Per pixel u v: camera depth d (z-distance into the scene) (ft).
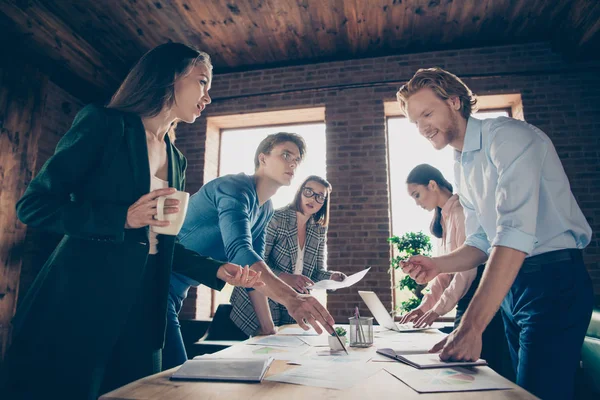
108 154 3.18
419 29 12.92
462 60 13.33
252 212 5.32
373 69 13.91
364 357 3.15
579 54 12.17
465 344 2.82
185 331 11.95
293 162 5.67
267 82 14.60
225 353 3.37
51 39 11.68
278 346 3.77
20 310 2.90
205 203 5.11
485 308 2.97
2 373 2.73
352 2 11.84
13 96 11.16
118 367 3.22
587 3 10.84
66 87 13.70
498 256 3.13
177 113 3.87
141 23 12.71
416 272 4.48
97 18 12.44
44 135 12.87
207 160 14.49
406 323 6.33
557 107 12.42
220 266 3.64
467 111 4.30
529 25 12.51
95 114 3.17
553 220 3.57
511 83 12.84
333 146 13.48
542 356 3.36
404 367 2.71
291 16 12.47
